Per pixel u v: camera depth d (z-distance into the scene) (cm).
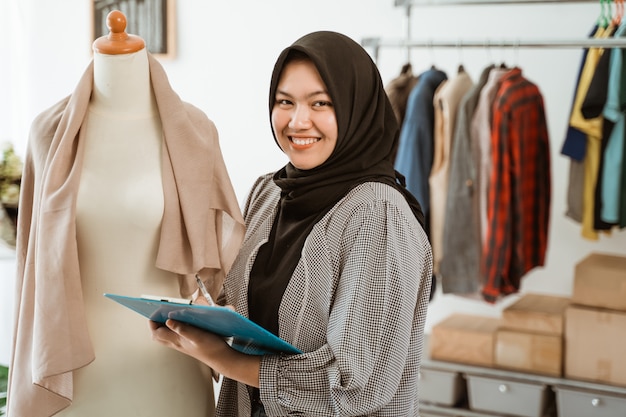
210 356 160
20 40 436
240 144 415
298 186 172
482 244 301
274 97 170
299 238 169
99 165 169
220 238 179
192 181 170
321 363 155
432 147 307
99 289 171
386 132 177
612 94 287
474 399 312
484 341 312
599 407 293
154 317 158
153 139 173
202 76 417
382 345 156
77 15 430
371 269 157
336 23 390
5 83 434
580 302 302
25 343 168
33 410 167
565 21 350
